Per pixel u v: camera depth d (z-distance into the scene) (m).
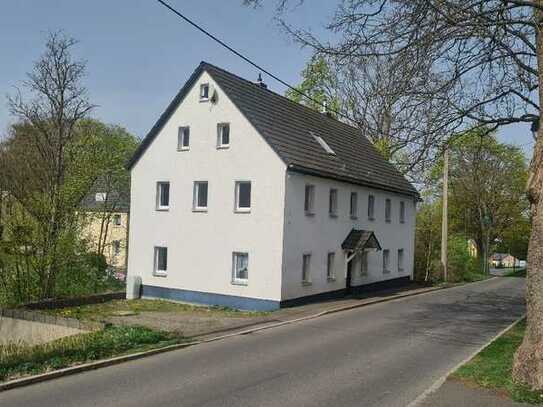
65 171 25.89
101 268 27.44
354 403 8.91
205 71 24.27
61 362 11.38
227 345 13.91
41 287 22.52
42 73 28.86
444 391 9.19
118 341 13.59
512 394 8.84
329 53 11.67
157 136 25.83
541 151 9.34
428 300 25.81
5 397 9.14
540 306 9.03
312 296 23.59
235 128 23.34
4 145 33.75
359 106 33.88
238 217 23.02
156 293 25.38
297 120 26.89
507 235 59.81
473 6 10.63
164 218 25.39
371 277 28.78
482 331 16.59
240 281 22.80
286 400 9.03
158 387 9.77
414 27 10.80
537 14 10.59
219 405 8.73
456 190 51.94
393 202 31.48
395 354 12.99
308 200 23.70
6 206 22.73
